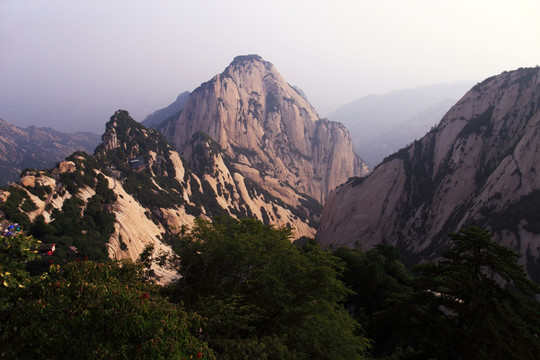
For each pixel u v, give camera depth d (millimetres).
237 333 19891
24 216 46219
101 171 77688
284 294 21672
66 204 55438
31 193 53000
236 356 15938
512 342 14070
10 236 8656
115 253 53219
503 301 15414
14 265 8367
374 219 105438
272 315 21797
